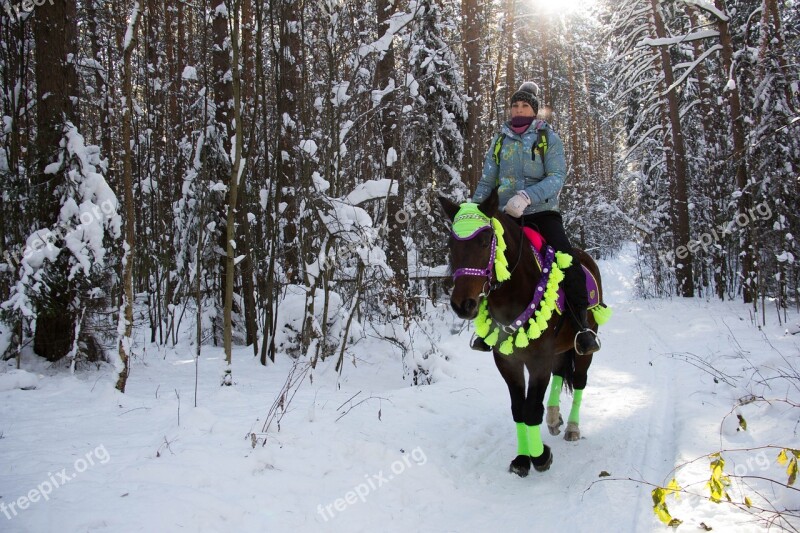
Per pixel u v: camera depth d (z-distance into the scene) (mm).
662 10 19672
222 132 10125
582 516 3670
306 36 9227
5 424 4684
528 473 4586
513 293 4352
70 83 7414
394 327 8617
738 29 17547
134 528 2893
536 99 5102
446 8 16953
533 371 4465
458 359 8727
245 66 8883
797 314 11930
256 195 9648
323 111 8703
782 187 13148
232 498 3467
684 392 6375
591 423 5770
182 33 13016
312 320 7746
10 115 8633
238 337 10422
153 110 12289
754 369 6680
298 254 9406
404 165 13633
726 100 18078
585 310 4715
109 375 7234
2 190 7520
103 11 11008
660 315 13938
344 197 7797
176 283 11695
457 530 3635
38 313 7184
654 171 22969
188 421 4520
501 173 5148
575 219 29812
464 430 5555
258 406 5410
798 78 13648
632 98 23656
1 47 8391
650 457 4637
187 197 10219
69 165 7168
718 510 3404
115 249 7594
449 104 15406
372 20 10562
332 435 4652
